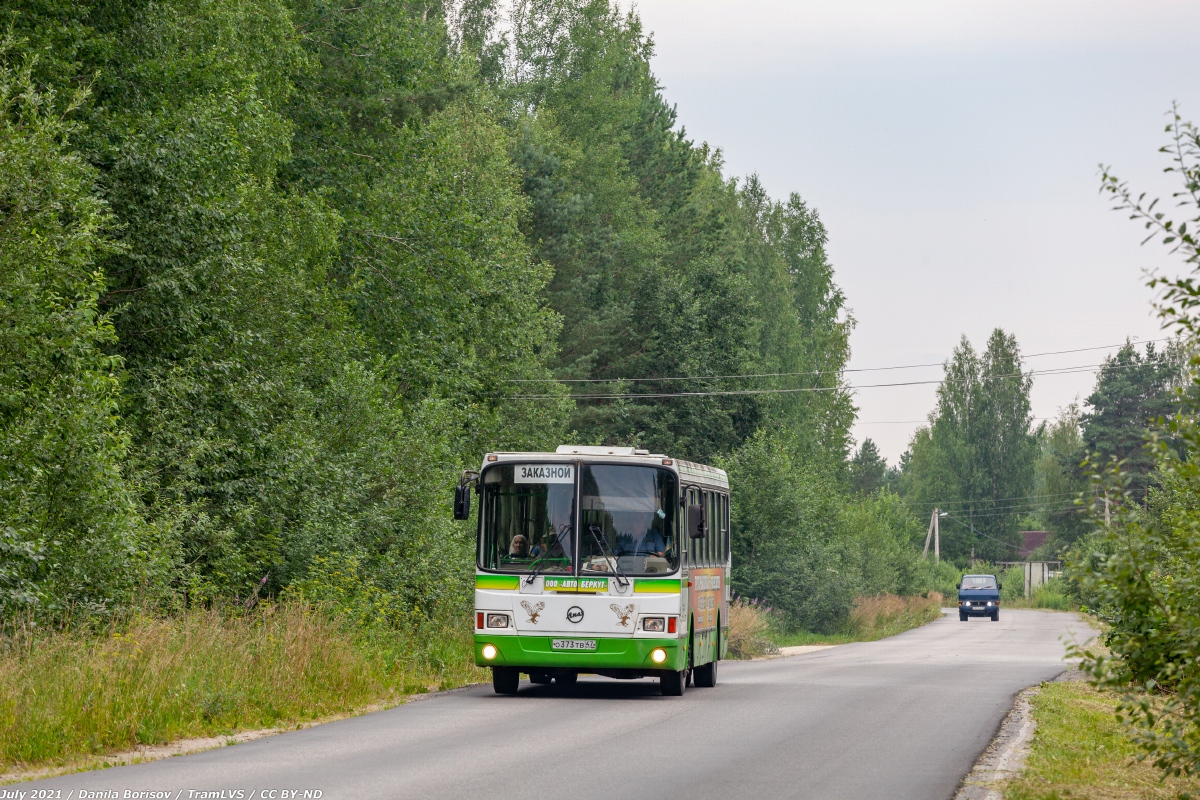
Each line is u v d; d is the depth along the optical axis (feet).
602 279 412.16
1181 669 62.28
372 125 267.59
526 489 126.62
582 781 68.59
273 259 195.83
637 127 527.40
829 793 65.92
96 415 124.57
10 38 141.38
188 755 78.79
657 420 410.72
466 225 262.88
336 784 66.44
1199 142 60.59
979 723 104.78
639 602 124.06
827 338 575.38
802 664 212.23
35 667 86.28
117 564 121.60
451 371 260.83
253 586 153.69
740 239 563.48
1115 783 75.15
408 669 141.69
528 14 466.70
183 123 168.25
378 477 186.39
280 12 215.72
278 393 176.04
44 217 127.44
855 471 588.91
